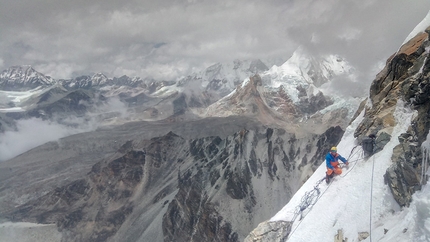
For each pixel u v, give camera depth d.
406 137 22.12
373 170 23.75
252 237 28.50
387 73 30.84
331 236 22.30
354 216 22.02
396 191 20.06
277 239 26.61
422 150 19.17
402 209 18.98
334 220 23.33
